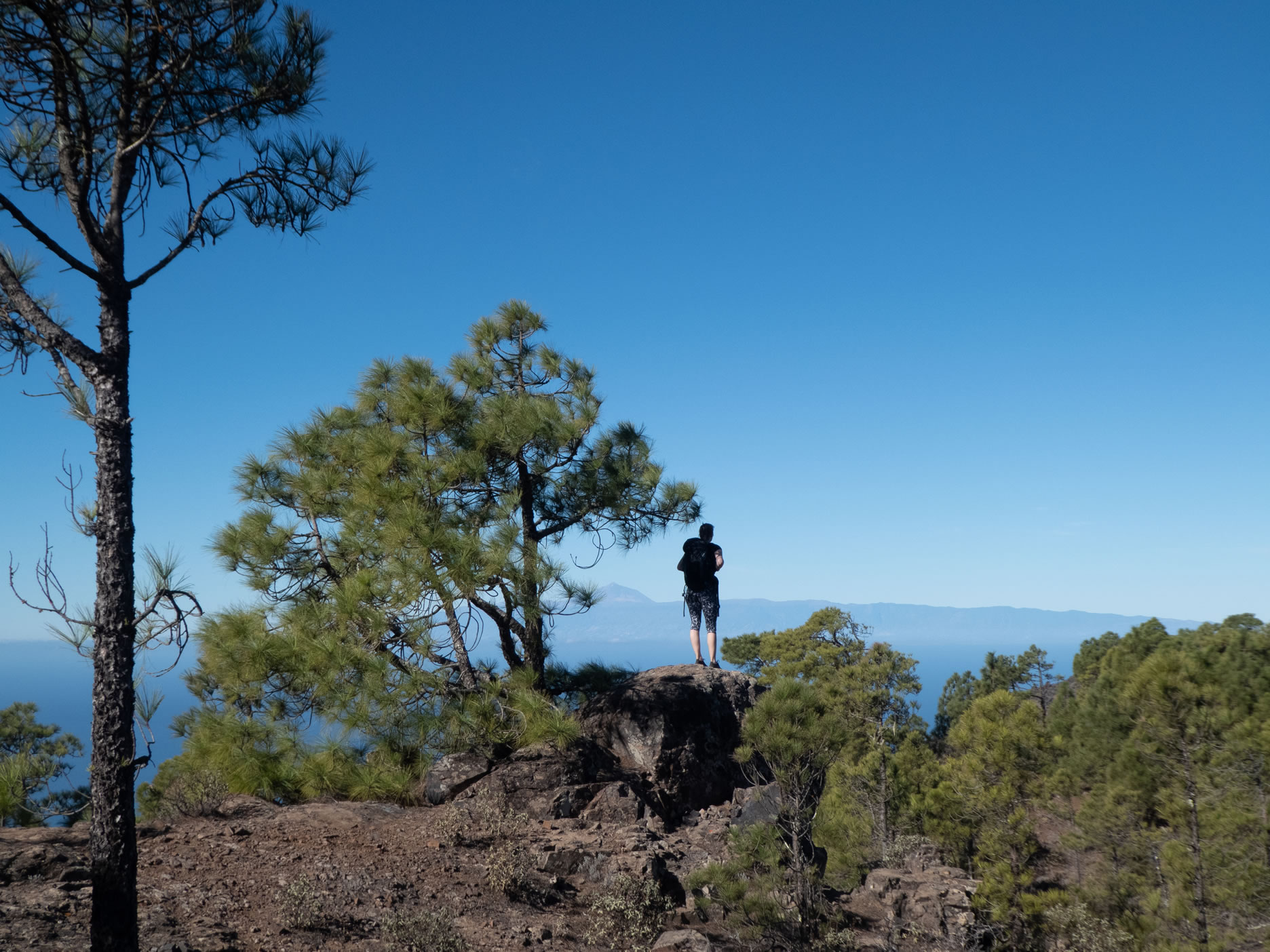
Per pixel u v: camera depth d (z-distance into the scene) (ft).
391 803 37.58
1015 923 55.83
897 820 86.63
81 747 78.89
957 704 175.63
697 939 26.66
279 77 20.65
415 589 37.27
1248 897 58.03
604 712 42.19
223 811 32.68
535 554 39.50
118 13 19.22
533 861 30.35
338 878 26.30
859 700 106.01
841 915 33.78
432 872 28.45
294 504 45.19
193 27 19.24
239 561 42.27
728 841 33.19
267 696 38.81
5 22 17.88
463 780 37.55
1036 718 68.80
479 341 49.60
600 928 26.96
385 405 48.14
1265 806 61.52
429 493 41.96
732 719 42.14
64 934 18.84
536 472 46.60
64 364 19.02
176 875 24.59
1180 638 137.69
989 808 67.51
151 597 18.66
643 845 32.35
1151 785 74.18
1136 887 66.64
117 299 19.11
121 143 19.65
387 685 38.34
